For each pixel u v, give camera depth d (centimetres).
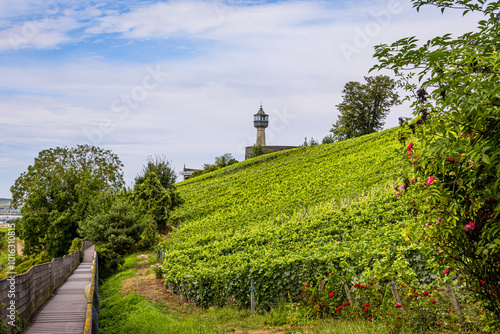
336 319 930
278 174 4684
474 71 412
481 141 398
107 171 4066
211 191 4719
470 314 671
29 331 875
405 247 949
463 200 447
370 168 3350
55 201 3628
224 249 1916
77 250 2917
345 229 1720
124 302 1497
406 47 438
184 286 1524
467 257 469
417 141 466
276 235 1955
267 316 1065
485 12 420
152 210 3219
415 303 739
